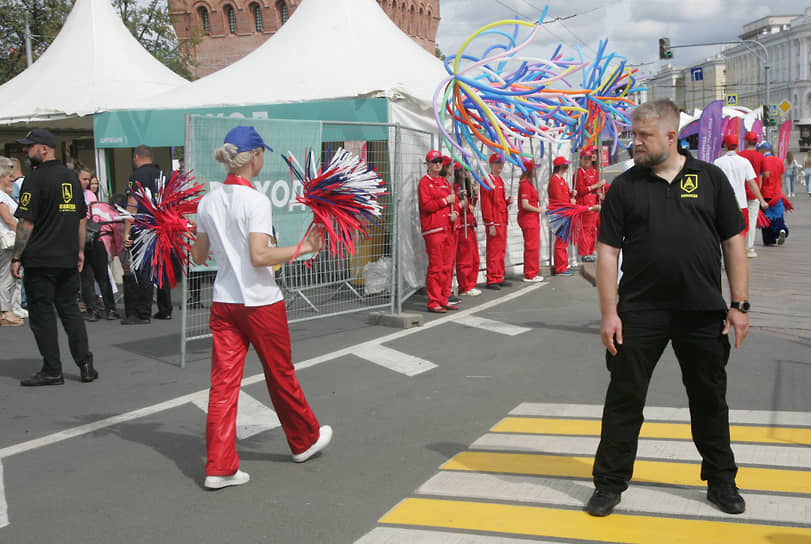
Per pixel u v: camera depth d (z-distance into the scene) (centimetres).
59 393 598
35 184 595
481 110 780
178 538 347
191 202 484
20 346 775
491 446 460
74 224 613
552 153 1260
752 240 1281
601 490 358
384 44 1188
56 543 345
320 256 814
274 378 416
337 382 612
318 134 736
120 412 547
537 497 380
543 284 1130
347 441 475
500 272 1093
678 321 340
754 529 337
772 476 397
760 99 9406
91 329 860
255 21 3700
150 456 457
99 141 1191
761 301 885
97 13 1446
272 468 432
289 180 718
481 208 1080
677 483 391
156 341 788
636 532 338
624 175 351
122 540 346
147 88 1353
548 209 1008
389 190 912
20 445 480
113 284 974
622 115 951
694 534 334
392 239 850
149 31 2666
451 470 421
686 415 503
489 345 730
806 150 8594
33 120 1224
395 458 443
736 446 444
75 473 431
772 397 536
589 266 1266
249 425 513
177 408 556
